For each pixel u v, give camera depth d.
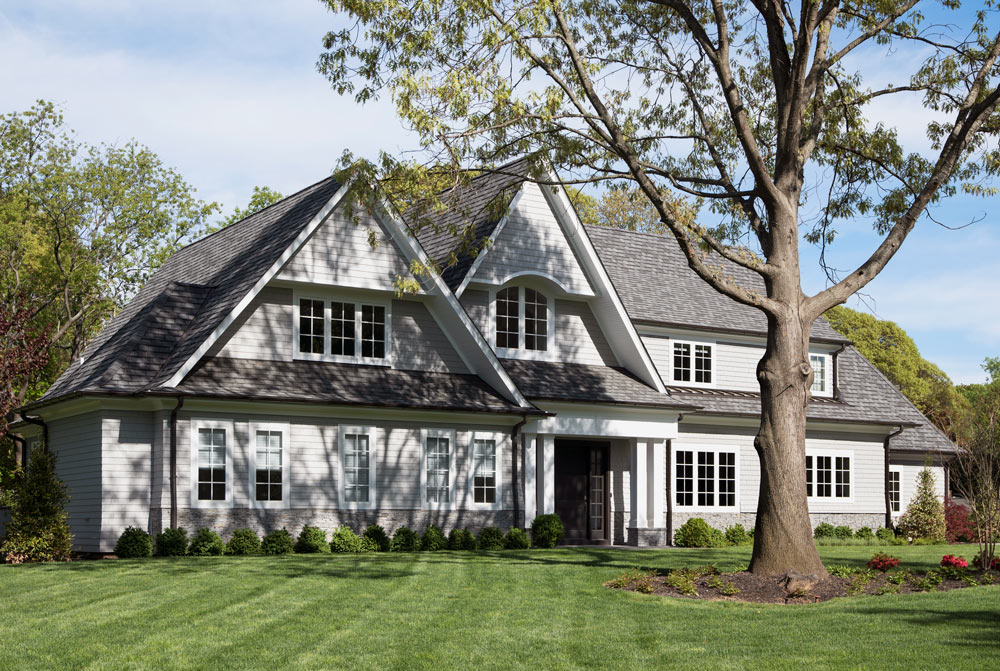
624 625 12.84
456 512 25.62
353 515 24.25
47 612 13.47
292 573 17.66
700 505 31.23
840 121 20.69
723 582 16.12
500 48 16.08
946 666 10.24
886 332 68.75
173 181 46.47
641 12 19.44
